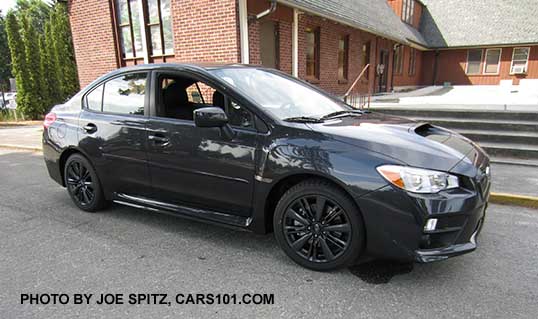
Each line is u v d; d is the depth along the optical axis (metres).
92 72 10.22
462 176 2.44
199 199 3.23
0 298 2.52
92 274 2.80
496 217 3.82
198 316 2.29
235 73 3.38
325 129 2.74
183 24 8.15
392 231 2.42
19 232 3.63
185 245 3.26
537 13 21.28
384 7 18.19
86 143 3.88
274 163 2.75
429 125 3.29
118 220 3.89
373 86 15.71
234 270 2.82
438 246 2.44
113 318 2.29
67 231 3.63
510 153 5.93
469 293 2.46
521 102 9.37
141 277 2.74
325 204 2.65
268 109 2.97
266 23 8.70
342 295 2.47
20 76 14.97
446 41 22.80
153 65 3.54
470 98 11.55
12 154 8.05
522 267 2.79
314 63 11.11
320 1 9.67
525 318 2.21
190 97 3.59
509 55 21.77
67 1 10.19
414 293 2.47
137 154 3.49
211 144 3.03
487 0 23.00
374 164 2.45
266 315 2.28
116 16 9.48
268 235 3.45
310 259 2.76
